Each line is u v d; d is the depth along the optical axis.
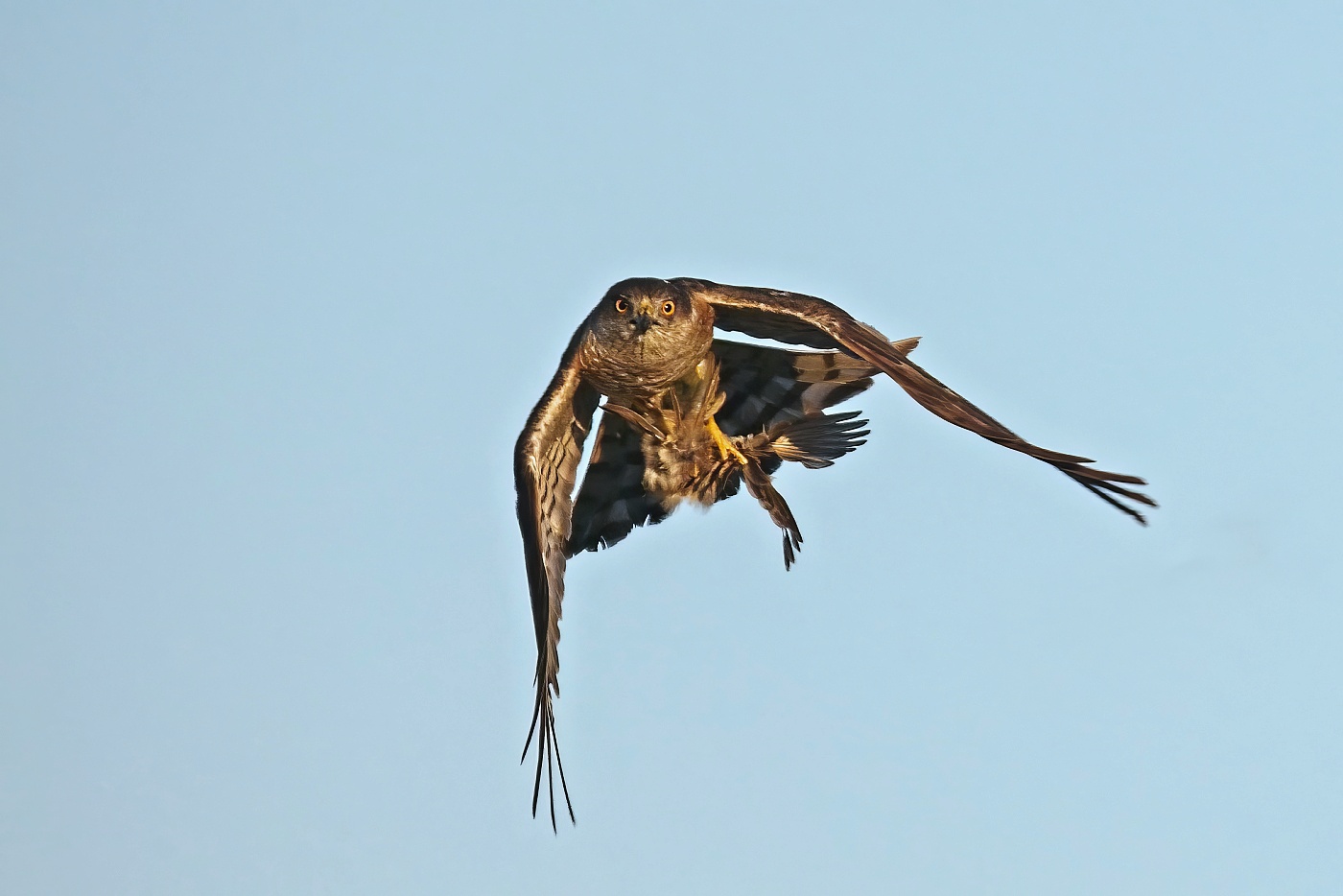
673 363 11.91
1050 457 8.72
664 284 11.80
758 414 12.77
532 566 10.44
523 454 11.20
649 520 12.66
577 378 11.97
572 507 11.84
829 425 12.50
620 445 12.62
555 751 9.91
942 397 9.76
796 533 12.21
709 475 12.46
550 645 10.10
